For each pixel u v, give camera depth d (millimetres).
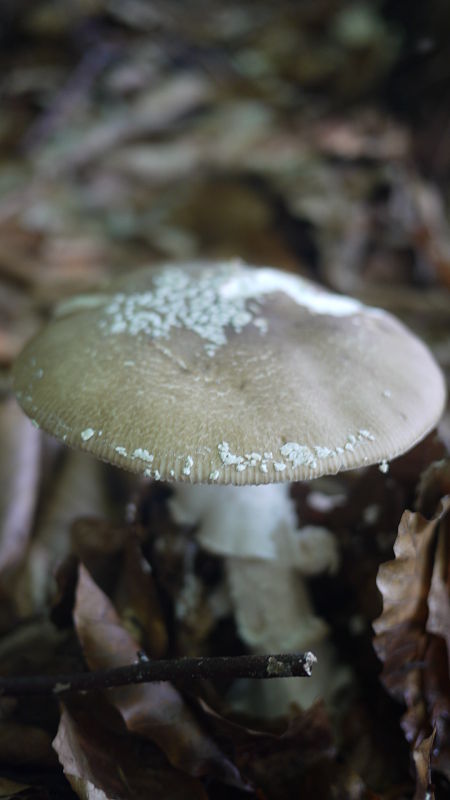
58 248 564
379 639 301
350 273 530
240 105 760
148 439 288
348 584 334
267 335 309
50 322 327
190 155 688
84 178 669
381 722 314
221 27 861
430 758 299
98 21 794
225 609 332
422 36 573
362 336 315
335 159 647
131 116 726
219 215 616
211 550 330
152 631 319
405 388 305
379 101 657
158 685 299
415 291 520
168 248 592
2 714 311
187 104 752
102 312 318
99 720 301
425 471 311
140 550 321
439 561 301
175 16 854
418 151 585
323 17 833
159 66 783
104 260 566
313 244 561
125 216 628
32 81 738
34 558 356
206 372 299
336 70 736
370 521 334
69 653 327
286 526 332
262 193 628
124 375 298
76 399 296
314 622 329
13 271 528
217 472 286
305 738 292
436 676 303
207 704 302
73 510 374
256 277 333
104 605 308
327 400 297
